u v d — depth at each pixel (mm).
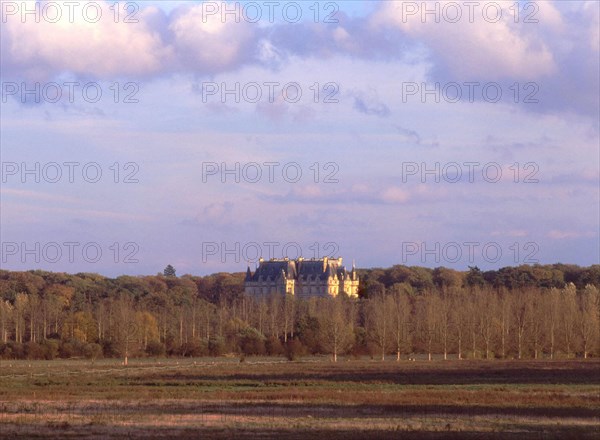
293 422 109125
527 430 103188
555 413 122750
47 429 101125
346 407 130125
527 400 142375
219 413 120375
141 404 134625
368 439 93688
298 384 182000
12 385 176875
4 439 93000
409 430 101250
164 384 181125
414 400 141375
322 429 102125
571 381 193875
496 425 107875
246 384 181375
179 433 97750
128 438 93625
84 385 178250
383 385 180250
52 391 160750
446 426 105250
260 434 97125
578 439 95375
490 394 153750
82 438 93688
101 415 116312
